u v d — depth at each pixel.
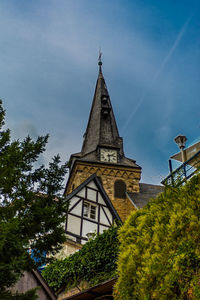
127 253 7.72
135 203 37.84
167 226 6.91
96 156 43.78
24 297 6.16
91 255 12.06
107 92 52.59
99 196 22.27
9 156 7.23
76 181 40.38
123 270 7.67
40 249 7.46
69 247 17.75
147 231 7.61
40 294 10.11
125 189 40.44
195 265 6.19
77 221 20.39
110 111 51.25
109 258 11.49
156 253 6.80
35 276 10.14
